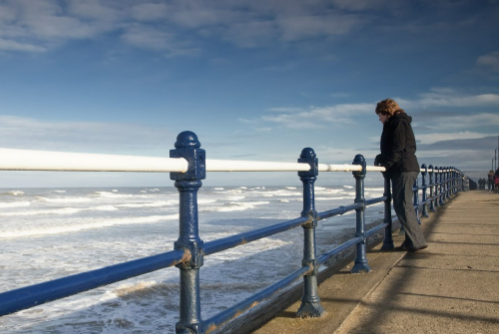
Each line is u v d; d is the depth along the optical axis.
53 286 1.25
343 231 13.56
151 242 12.33
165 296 6.18
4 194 64.81
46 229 15.39
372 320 3.20
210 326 2.02
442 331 2.93
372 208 23.66
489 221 8.78
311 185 3.34
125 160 1.48
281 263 8.20
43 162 1.17
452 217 9.73
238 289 6.32
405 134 5.61
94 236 13.77
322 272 5.17
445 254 5.53
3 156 1.06
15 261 9.52
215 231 14.97
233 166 2.22
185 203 1.89
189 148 1.85
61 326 5.02
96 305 5.77
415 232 5.66
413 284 4.12
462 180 27.30
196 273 1.93
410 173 5.62
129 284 6.77
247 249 9.82
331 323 3.13
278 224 2.79
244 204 35.16
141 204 38.72
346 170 4.25
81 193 70.81
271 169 2.68
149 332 4.82
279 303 4.14
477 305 3.44
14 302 1.14
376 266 4.94
